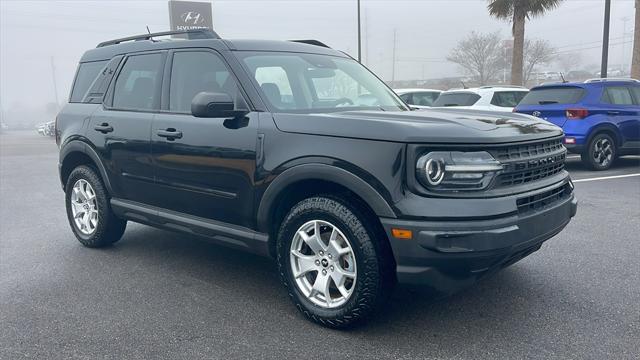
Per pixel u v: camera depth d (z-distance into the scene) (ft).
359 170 10.41
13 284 14.78
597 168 32.24
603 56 56.03
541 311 12.09
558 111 32.09
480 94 39.96
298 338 11.20
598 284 13.61
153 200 15.17
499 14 61.57
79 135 17.21
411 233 9.86
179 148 13.80
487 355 10.25
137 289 14.21
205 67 13.94
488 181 10.12
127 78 16.28
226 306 12.96
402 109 14.65
